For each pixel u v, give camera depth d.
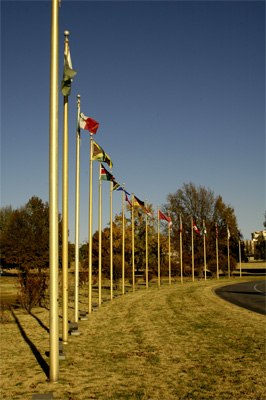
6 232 57.38
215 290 34.81
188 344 11.70
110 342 12.16
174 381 7.97
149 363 9.45
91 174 18.64
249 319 16.70
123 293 30.25
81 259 63.19
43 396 6.72
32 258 55.97
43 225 58.88
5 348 11.20
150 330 14.33
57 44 8.20
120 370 8.79
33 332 14.07
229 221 63.34
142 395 7.08
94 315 19.09
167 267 52.44
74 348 11.27
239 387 7.59
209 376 8.33
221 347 11.23
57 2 8.20
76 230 15.60
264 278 55.25
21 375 8.33
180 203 63.72
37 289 20.69
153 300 25.62
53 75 8.15
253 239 120.38
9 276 66.69
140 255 49.59
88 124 15.44
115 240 48.31
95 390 7.32
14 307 22.62
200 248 60.16
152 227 50.28
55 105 8.16
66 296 12.27
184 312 19.42
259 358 9.84
